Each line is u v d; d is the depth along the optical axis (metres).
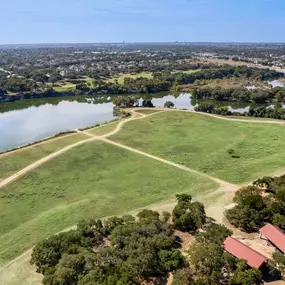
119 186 56.75
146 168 64.06
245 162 66.62
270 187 51.78
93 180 59.12
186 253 36.75
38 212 48.97
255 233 41.34
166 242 36.22
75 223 45.34
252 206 43.44
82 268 32.47
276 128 90.75
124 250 35.03
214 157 69.69
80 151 73.06
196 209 43.19
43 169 63.50
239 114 110.62
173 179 59.03
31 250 39.66
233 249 35.03
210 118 104.00
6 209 49.72
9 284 33.84
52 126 103.75
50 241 36.91
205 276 31.66
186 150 74.25
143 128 92.62
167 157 69.88
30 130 98.88
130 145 77.56
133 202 50.97
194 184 56.84
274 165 64.38
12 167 64.12
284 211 42.84
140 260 33.16
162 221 41.78
